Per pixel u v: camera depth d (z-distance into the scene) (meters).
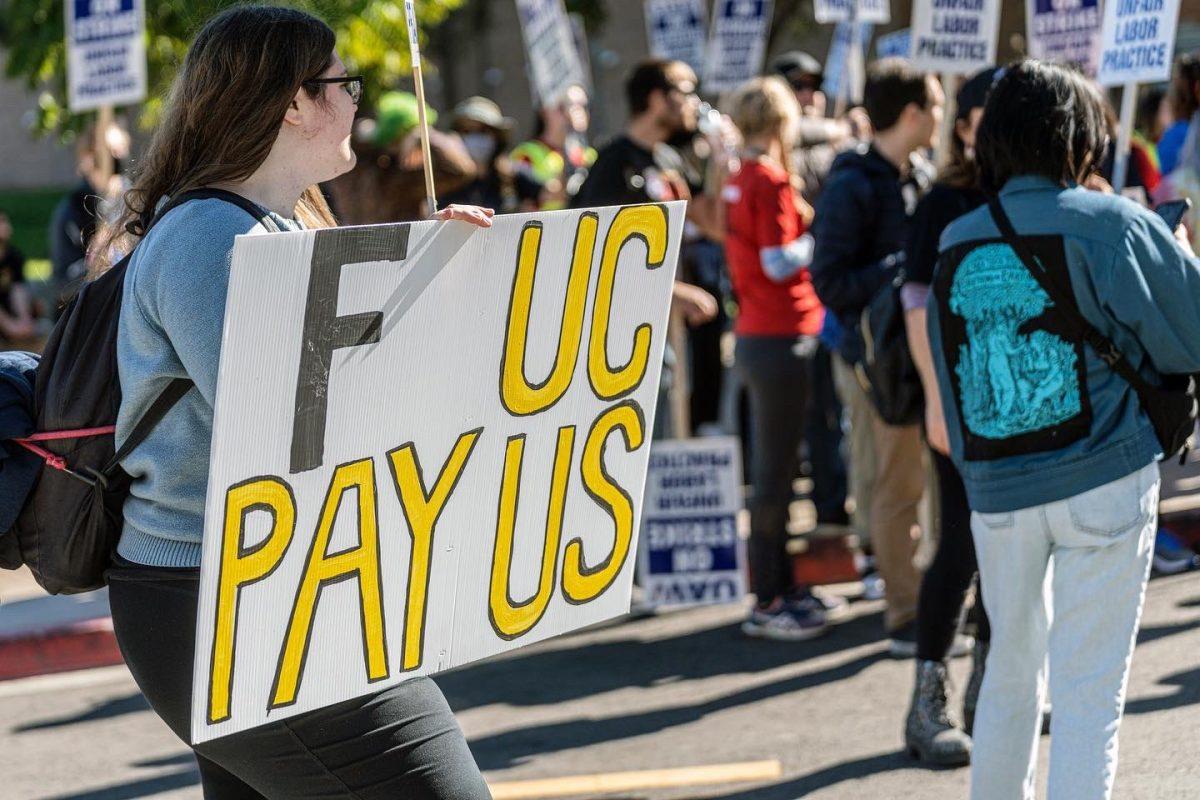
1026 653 4.12
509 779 5.94
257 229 2.85
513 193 11.44
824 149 9.77
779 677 7.04
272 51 2.97
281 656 2.75
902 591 7.07
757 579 7.75
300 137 3.04
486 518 3.07
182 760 6.53
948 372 4.20
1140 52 6.50
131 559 2.95
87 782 6.31
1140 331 3.83
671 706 6.74
